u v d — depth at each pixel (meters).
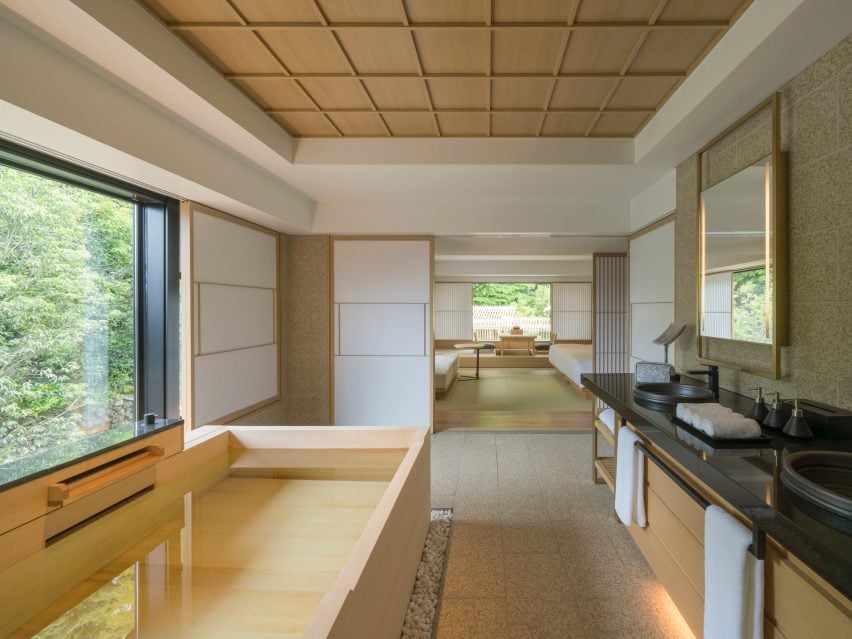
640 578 2.11
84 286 2.49
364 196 4.05
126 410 2.79
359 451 2.75
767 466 1.31
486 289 12.64
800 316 1.85
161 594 1.42
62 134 1.81
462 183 3.57
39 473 1.58
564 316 10.91
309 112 2.70
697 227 2.68
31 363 2.16
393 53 2.10
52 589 1.44
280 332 4.34
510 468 3.55
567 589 2.03
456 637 1.73
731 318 2.30
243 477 2.38
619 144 3.08
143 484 2.06
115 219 2.71
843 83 1.62
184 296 2.98
